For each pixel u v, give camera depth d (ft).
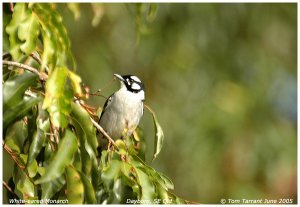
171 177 43.32
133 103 26.94
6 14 19.36
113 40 44.01
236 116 44.65
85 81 42.93
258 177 44.80
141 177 18.42
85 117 18.02
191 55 45.42
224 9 46.55
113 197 18.20
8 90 17.07
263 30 47.47
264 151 44.98
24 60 19.51
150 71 44.52
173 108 44.09
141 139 22.09
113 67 43.91
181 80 44.83
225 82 45.65
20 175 18.78
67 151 17.24
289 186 44.75
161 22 44.88
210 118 44.27
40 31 18.97
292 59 47.73
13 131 17.12
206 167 43.55
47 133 17.85
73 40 43.37
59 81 17.17
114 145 19.38
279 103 47.32
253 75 46.85
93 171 17.98
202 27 45.88
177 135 43.55
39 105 17.84
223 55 46.11
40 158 19.04
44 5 19.40
